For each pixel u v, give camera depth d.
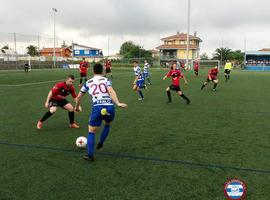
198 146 6.08
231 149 5.90
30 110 10.05
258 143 6.32
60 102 7.47
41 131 7.24
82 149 5.86
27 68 35.78
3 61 40.62
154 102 12.16
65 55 95.88
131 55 82.56
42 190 4.06
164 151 5.75
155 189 4.10
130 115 9.29
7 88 17.27
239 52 85.44
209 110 10.31
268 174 4.66
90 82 5.39
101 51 84.44
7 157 5.37
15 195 3.92
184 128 7.61
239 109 10.55
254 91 16.80
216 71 16.94
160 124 8.05
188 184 4.27
